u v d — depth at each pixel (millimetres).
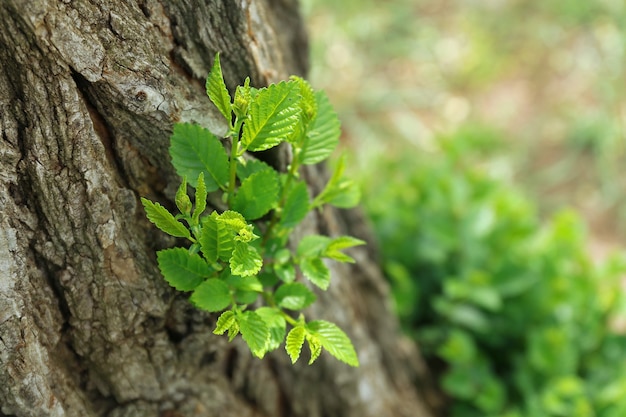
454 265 933
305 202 554
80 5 498
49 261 549
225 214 489
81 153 524
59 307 564
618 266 891
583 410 791
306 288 555
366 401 728
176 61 536
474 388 860
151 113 527
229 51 551
